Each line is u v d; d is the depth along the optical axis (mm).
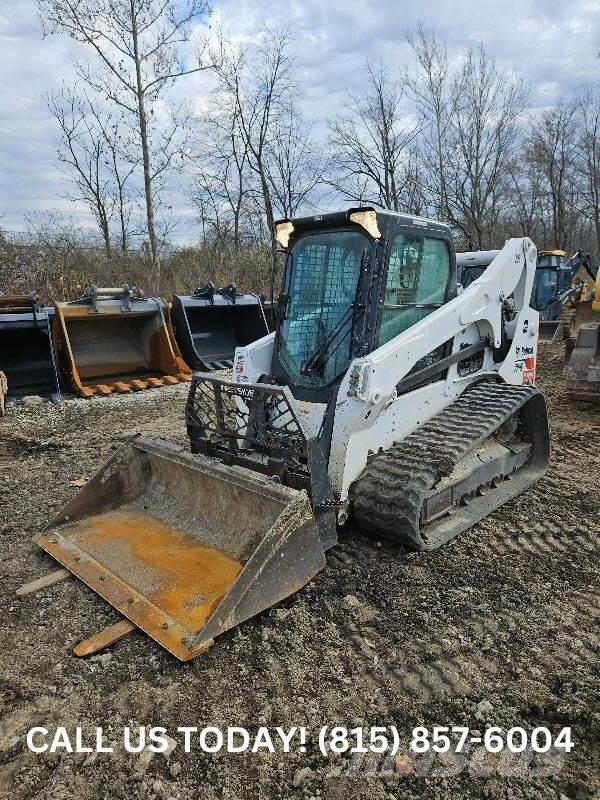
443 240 4551
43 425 7762
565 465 5785
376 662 3080
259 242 22328
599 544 4246
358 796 2357
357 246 4043
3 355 9141
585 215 32438
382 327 4066
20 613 3506
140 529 4105
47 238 17375
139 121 16203
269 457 3920
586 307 8055
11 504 5207
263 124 21172
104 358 9883
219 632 3084
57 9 14711
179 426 7602
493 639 3250
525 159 31062
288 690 2904
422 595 3631
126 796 2377
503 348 5293
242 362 4527
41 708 2830
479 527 4508
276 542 3309
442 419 4500
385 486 3873
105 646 3184
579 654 3123
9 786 2432
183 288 17766
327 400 4117
